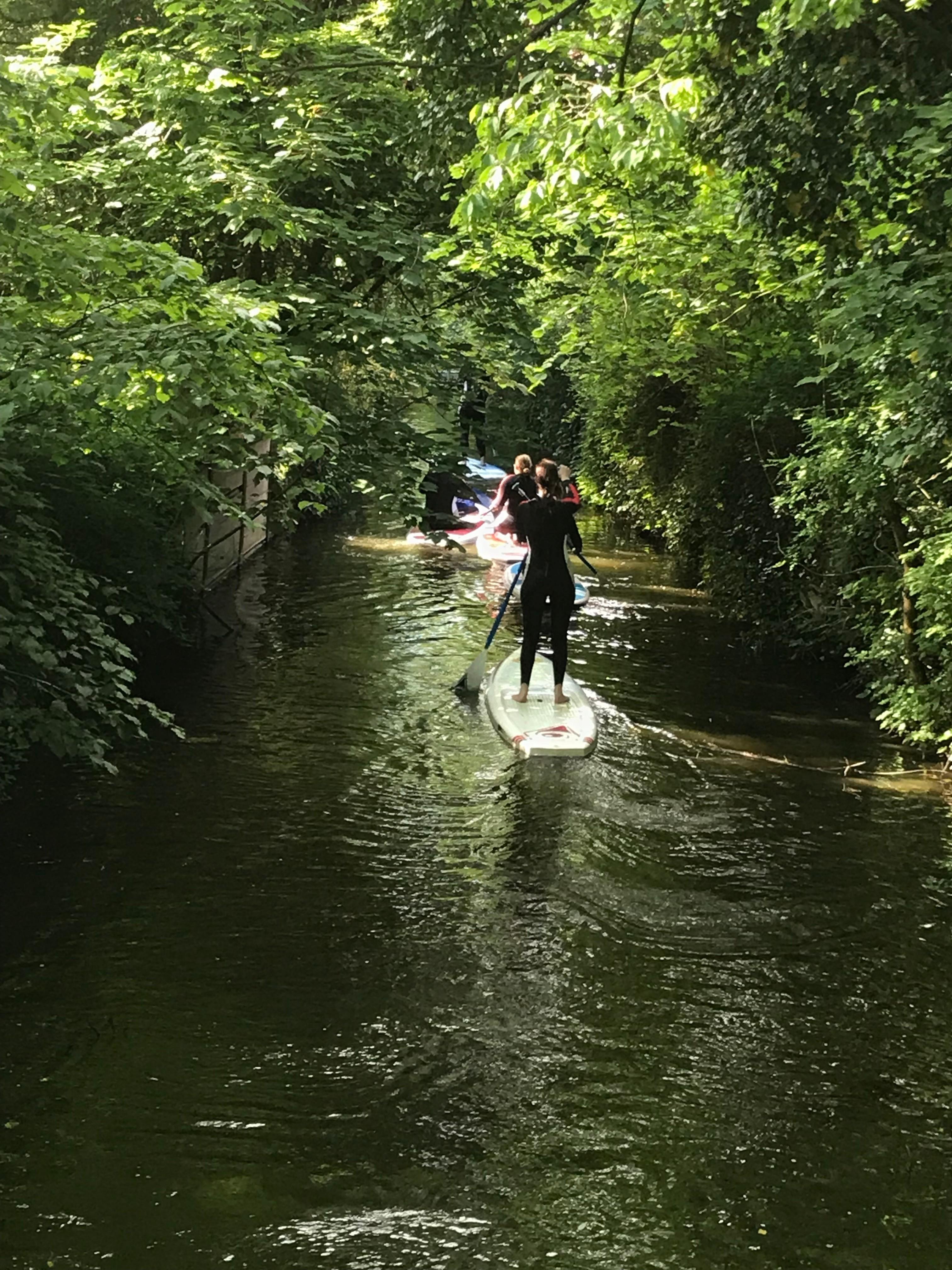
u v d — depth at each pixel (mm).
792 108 6625
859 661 10547
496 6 9172
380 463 9617
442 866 6926
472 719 9930
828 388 11500
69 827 7156
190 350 5230
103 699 6488
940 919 6445
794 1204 4090
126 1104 4488
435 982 5562
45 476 8336
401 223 10141
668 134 6246
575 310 15438
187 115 8648
